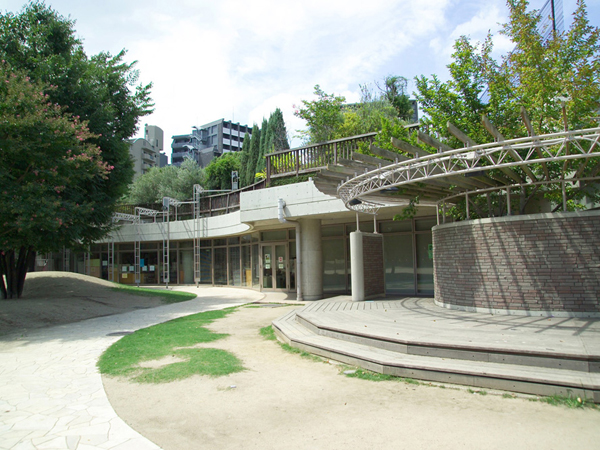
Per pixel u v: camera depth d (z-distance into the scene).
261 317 11.97
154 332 9.63
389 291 14.98
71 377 5.97
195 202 25.66
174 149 97.25
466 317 7.88
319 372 5.89
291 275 18.70
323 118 23.56
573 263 7.40
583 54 9.45
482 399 4.51
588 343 5.29
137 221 27.39
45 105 11.61
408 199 10.34
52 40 14.75
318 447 3.54
